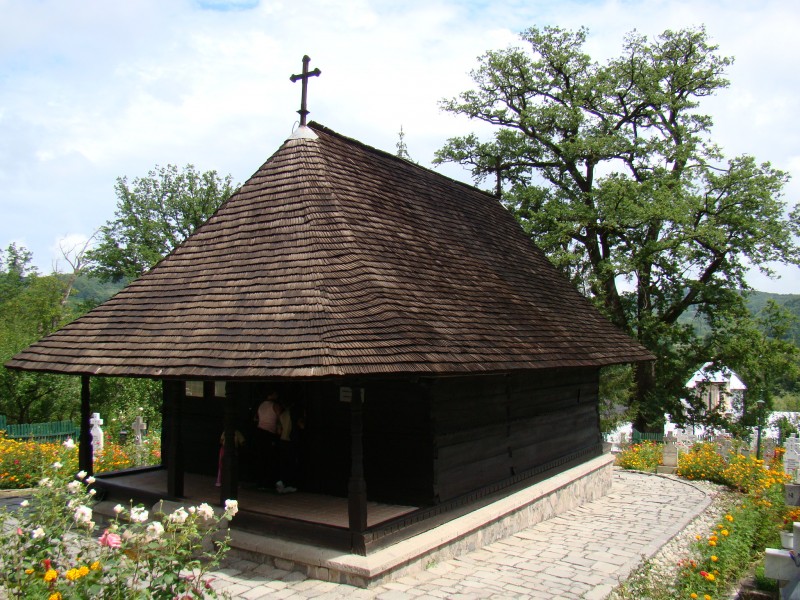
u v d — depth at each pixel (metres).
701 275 28.91
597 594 7.16
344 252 8.69
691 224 26.70
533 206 30.52
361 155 12.02
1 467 12.43
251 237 9.45
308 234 9.04
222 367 7.37
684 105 29.52
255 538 7.72
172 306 9.01
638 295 29.41
